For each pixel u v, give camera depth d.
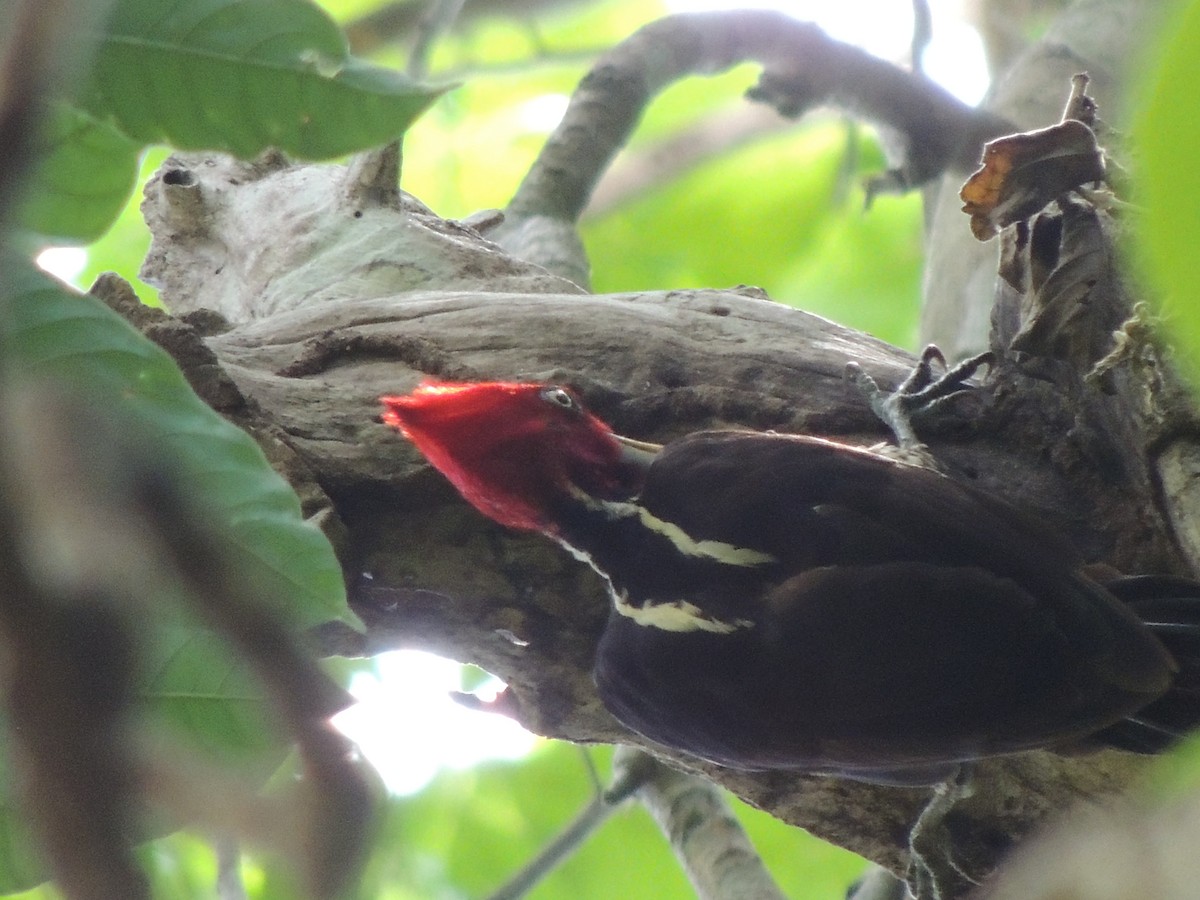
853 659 6.78
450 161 18.28
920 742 6.83
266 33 4.94
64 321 4.55
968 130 13.09
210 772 1.98
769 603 6.94
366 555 7.70
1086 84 7.42
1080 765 7.71
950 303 12.35
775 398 8.28
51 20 1.89
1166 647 7.02
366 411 7.93
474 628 7.98
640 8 18.94
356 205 11.42
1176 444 6.98
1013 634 6.68
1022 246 7.73
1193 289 2.23
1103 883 2.75
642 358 8.36
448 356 8.31
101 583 1.82
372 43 15.66
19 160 1.88
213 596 1.91
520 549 7.80
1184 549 7.15
